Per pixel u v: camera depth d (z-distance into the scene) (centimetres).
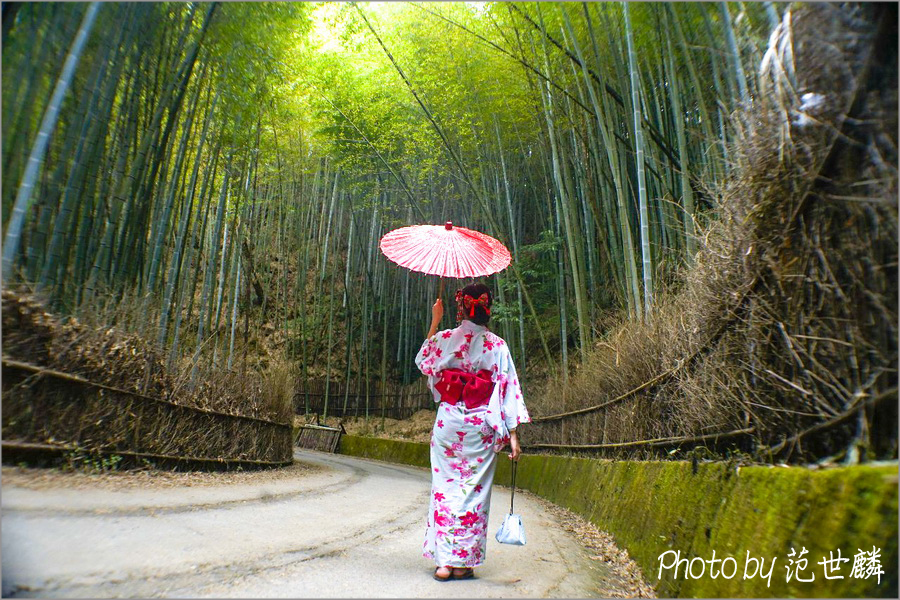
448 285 1401
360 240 1330
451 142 982
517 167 1092
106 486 330
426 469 1091
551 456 745
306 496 476
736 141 247
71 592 178
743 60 284
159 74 455
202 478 460
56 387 340
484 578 265
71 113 355
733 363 252
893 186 155
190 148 595
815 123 182
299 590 210
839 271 178
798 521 161
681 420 323
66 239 367
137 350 422
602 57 621
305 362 1342
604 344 512
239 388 599
